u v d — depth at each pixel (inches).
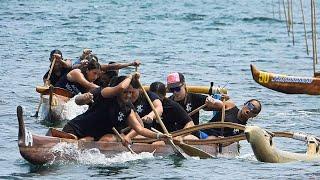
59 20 4616.1
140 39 3745.1
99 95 1269.7
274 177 1170.6
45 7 5516.7
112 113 1269.7
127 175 1169.4
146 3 6190.9
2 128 1584.6
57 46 3376.0
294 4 6658.5
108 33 3988.7
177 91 1419.8
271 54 3312.0
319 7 6378.0
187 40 3762.3
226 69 2773.1
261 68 2866.6
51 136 1245.7
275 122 1788.9
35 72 2529.5
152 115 1339.8
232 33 4178.2
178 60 2994.6
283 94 2253.9
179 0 6565.0
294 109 1990.7
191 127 1325.0
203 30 4301.2
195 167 1240.8
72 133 1272.1
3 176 1146.0
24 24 4303.6
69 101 1752.0
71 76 1728.6
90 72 1686.8
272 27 4596.5
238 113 1438.2
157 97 1368.1
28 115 1790.1
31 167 1210.6
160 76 2527.1
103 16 4995.1
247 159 1327.5
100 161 1250.6
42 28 4109.3
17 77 2404.0
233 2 6604.3
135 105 1366.9
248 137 1254.3
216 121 1446.9
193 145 1339.8
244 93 2247.8
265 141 1267.2
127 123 1285.7
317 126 1744.6
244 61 3038.9
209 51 3353.8
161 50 3329.2
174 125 1382.9
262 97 2182.6
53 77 1895.9
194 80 2477.9
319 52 3417.8
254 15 5359.3
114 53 3196.4
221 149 1375.5
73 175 1157.7
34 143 1194.0
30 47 3297.2
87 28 4195.4
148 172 1194.0
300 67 2923.2
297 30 4424.2
